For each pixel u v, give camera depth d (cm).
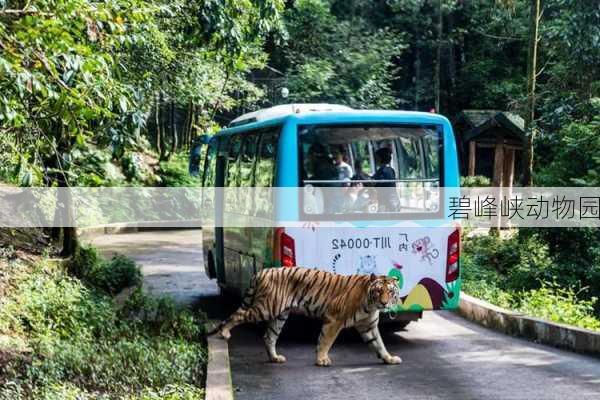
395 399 769
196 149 1465
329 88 3338
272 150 1028
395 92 3772
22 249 1347
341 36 3484
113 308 1068
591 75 1881
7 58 580
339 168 991
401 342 1046
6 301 962
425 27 3988
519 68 3769
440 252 1015
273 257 994
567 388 798
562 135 1909
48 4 605
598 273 1523
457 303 1020
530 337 1052
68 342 859
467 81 3884
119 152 797
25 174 648
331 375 872
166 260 1917
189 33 1105
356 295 903
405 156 1017
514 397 767
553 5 2017
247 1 1094
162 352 858
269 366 919
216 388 755
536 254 1695
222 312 1270
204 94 2097
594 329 1052
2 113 603
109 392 730
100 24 657
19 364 762
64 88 609
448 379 845
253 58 2492
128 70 1017
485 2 3756
